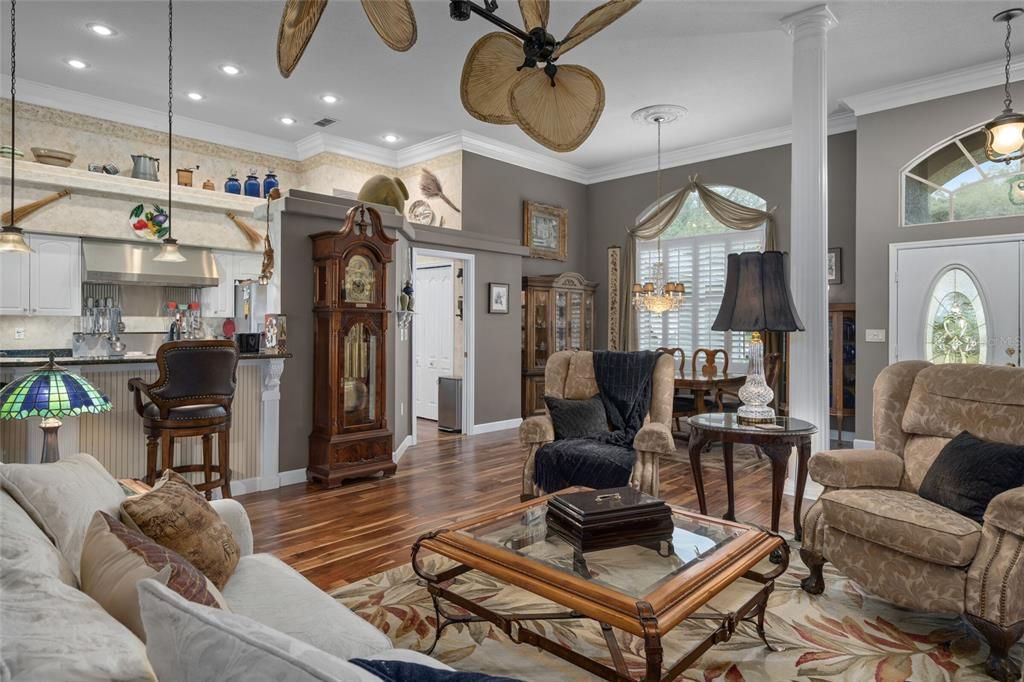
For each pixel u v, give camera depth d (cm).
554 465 344
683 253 731
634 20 416
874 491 245
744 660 203
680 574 168
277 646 70
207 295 626
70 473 149
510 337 686
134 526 145
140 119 583
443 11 403
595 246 801
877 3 392
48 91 525
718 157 687
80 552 131
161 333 609
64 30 427
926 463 256
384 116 602
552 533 206
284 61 169
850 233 588
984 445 230
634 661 203
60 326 550
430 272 762
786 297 301
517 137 667
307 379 443
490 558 186
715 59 476
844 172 592
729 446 343
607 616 149
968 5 394
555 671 198
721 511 375
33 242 513
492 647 212
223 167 644
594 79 188
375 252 452
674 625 146
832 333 566
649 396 376
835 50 454
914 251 513
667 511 202
